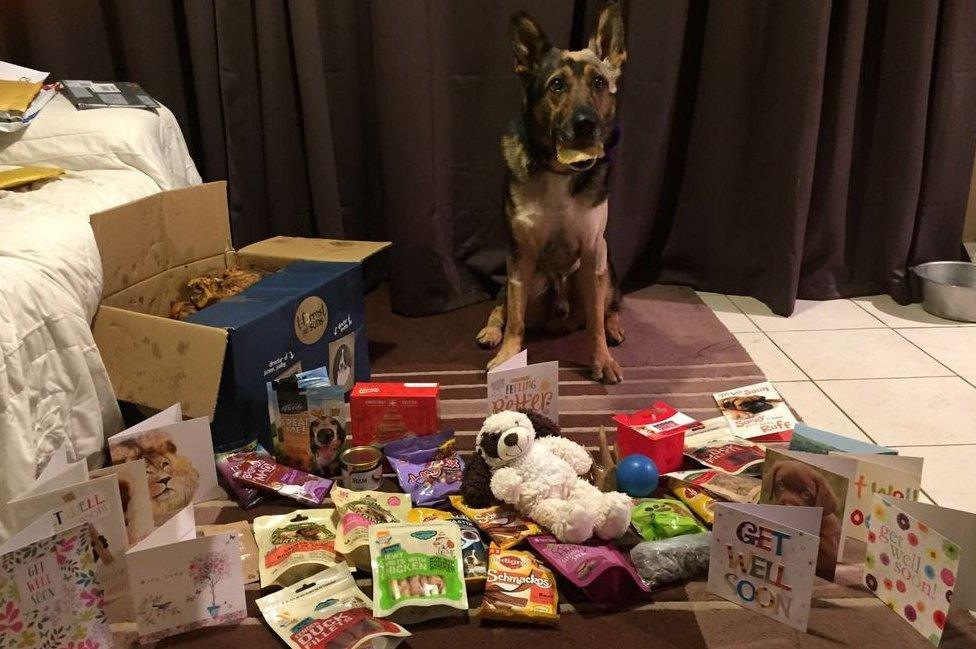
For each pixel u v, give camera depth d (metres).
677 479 1.54
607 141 2.00
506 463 1.46
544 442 1.53
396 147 2.42
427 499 1.53
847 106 2.45
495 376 1.59
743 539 1.25
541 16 2.42
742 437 1.75
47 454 1.42
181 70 2.44
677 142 2.74
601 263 2.08
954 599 1.25
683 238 2.80
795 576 1.21
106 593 1.30
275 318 1.69
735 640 1.21
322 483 1.57
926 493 1.60
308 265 1.98
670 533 1.40
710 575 1.30
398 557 1.29
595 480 1.59
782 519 1.26
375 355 2.29
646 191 2.62
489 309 2.66
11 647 1.07
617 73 1.97
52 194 1.76
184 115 2.46
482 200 2.69
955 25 2.40
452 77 2.54
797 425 1.56
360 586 1.33
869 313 2.57
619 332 2.33
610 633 1.22
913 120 2.46
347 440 1.79
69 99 2.05
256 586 1.33
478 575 1.30
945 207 2.62
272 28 2.33
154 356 1.62
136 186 1.93
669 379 2.11
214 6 2.30
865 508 1.40
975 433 1.82
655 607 1.28
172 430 1.47
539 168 1.97
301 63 2.34
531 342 2.37
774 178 2.53
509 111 2.56
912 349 2.28
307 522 1.44
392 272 2.58
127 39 2.33
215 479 1.56
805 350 2.29
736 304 2.68
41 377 1.42
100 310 1.66
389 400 1.64
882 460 1.36
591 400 2.00
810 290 2.70
